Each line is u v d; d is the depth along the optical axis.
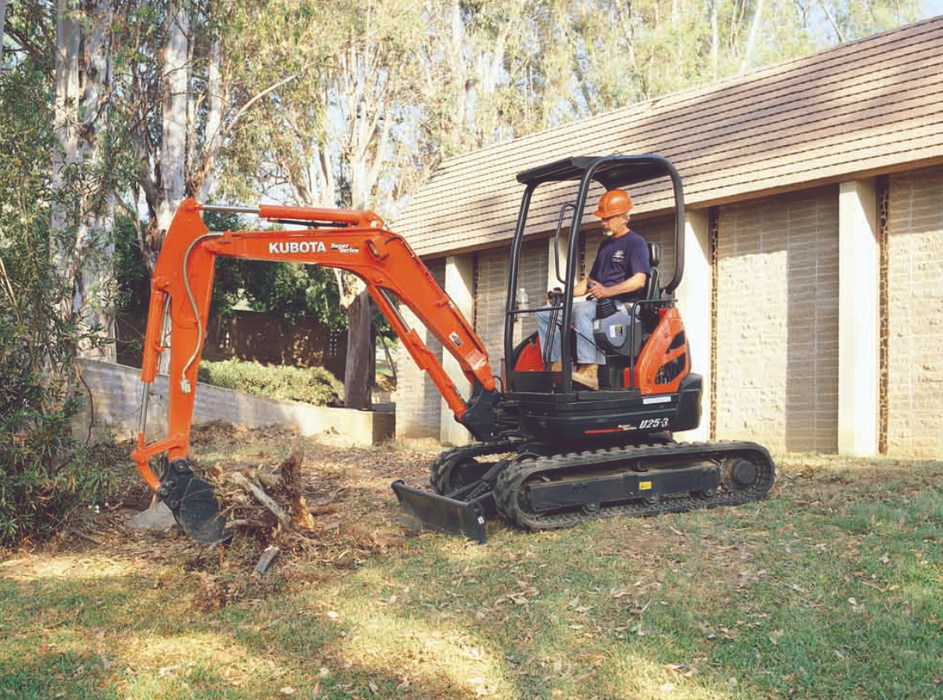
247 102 19.77
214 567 6.58
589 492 7.43
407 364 18.92
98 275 9.60
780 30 30.91
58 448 7.67
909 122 11.47
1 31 7.43
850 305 11.99
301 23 18.75
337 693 4.54
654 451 7.64
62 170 9.12
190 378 6.79
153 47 18.28
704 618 5.30
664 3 29.92
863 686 4.43
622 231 7.88
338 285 27.62
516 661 4.86
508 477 7.17
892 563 6.01
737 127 13.64
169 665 4.90
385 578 6.26
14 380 7.59
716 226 14.12
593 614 5.45
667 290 7.87
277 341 31.36
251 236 7.07
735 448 8.07
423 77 27.03
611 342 7.44
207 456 13.66
